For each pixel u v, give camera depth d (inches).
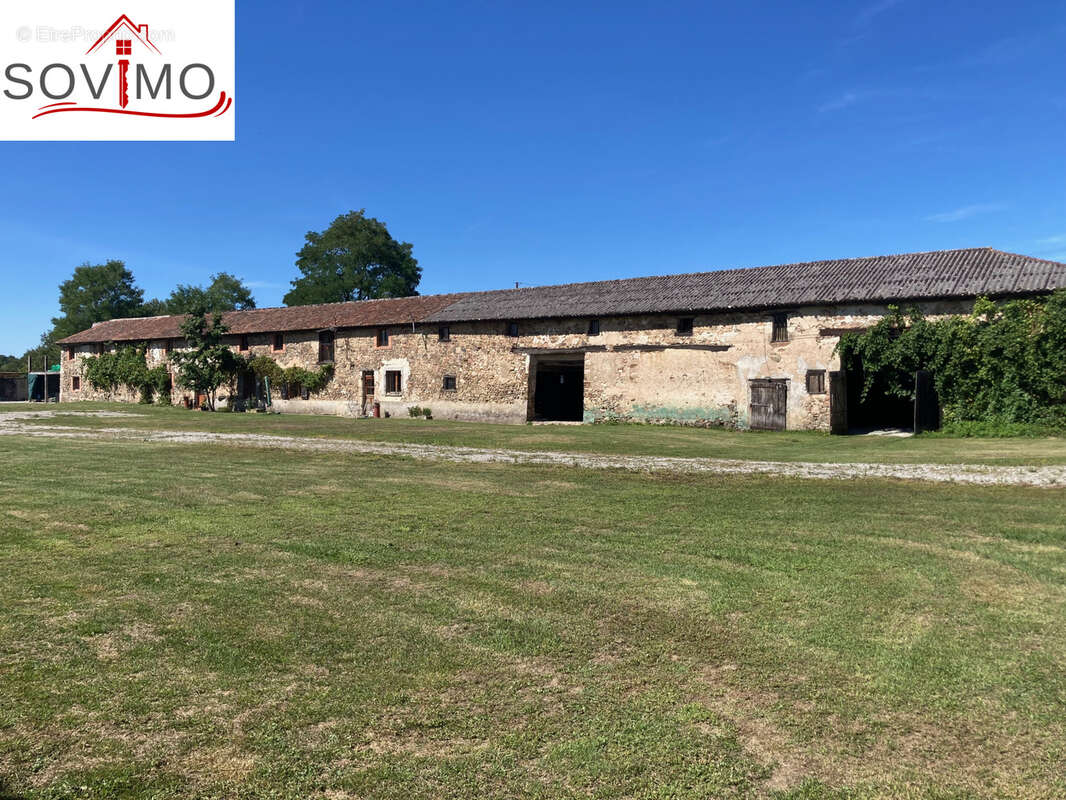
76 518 272.2
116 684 128.7
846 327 774.5
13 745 107.5
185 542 236.1
